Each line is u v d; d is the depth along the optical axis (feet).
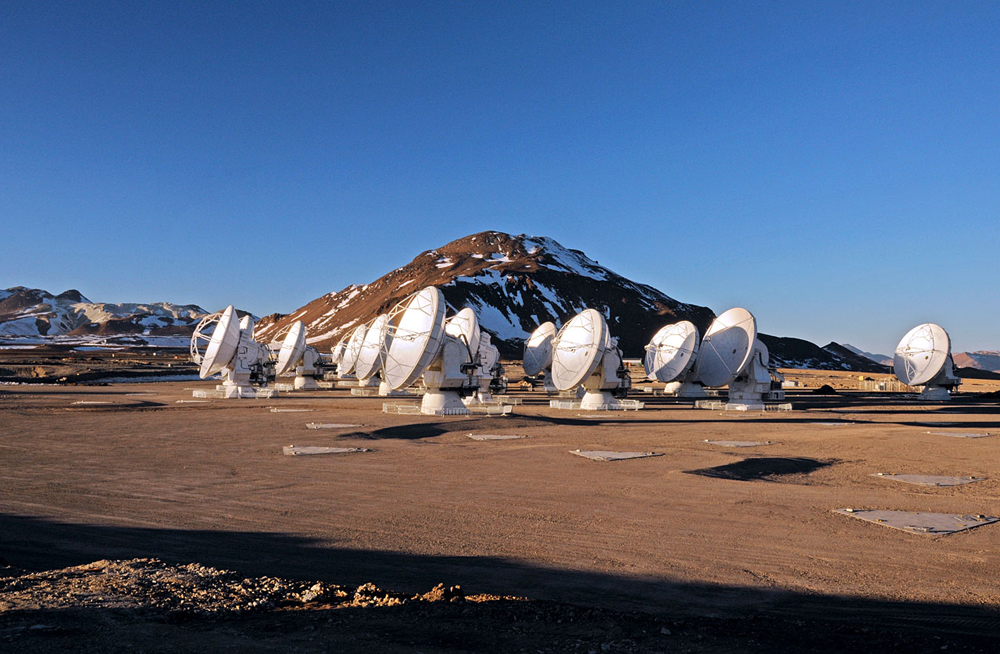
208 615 35.50
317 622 34.86
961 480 87.86
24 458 103.96
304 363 352.49
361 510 70.18
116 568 45.32
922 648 33.42
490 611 37.65
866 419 182.09
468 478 88.12
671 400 268.82
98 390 295.07
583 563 52.26
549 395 297.74
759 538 59.47
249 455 107.34
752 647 32.78
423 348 169.58
